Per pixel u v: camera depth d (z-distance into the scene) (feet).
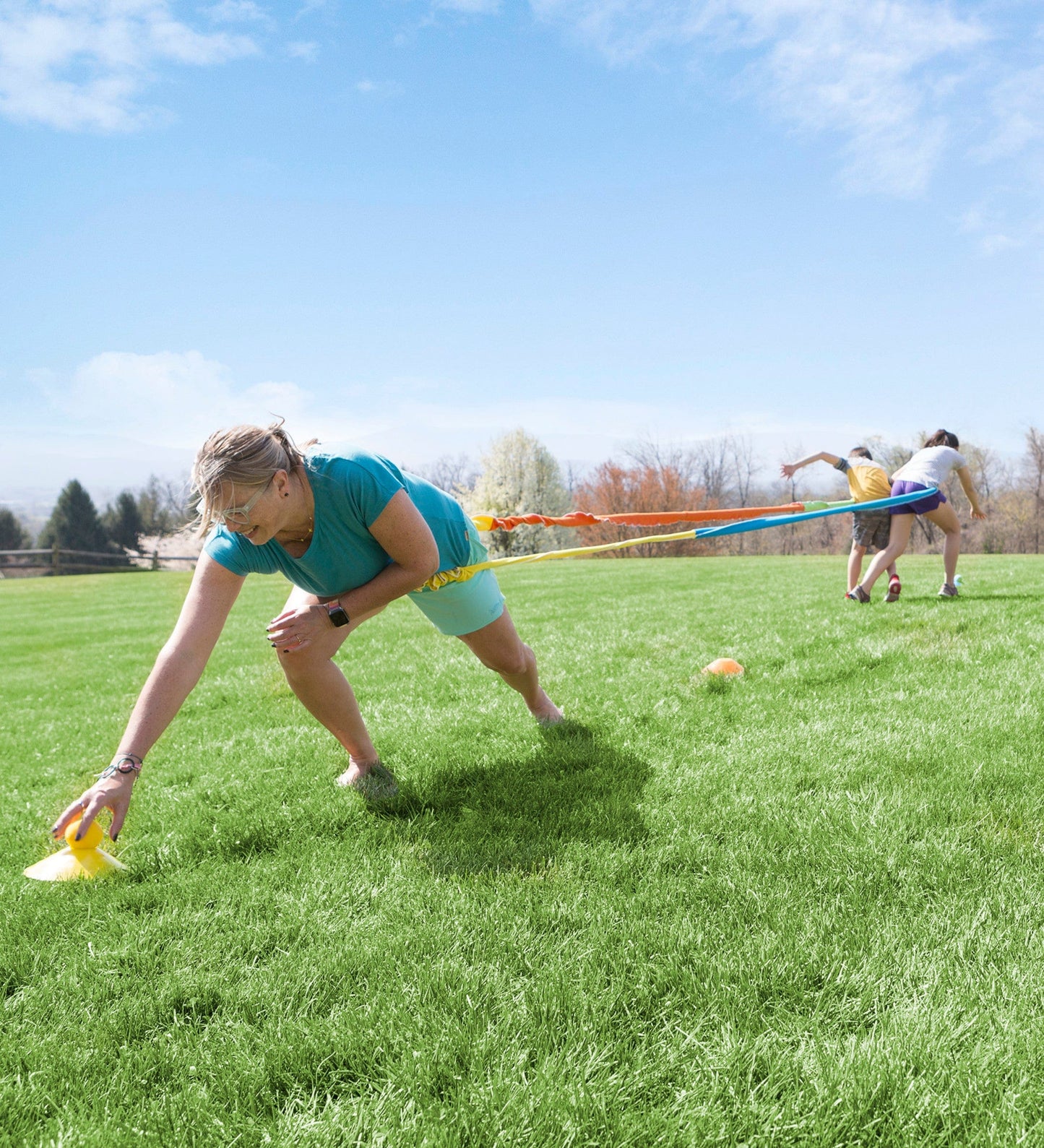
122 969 7.19
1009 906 7.18
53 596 67.72
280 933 7.63
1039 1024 5.62
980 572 36.68
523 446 182.91
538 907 7.80
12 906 8.46
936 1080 5.24
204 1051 6.05
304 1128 5.21
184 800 11.43
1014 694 13.55
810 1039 5.75
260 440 7.77
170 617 45.60
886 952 6.65
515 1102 5.30
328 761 12.68
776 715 13.66
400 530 8.84
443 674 19.52
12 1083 5.82
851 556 27.14
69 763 14.98
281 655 10.25
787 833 8.95
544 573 62.69
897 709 13.33
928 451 24.79
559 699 15.83
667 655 19.76
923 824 8.95
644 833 9.25
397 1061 5.88
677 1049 5.77
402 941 7.30
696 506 181.27
